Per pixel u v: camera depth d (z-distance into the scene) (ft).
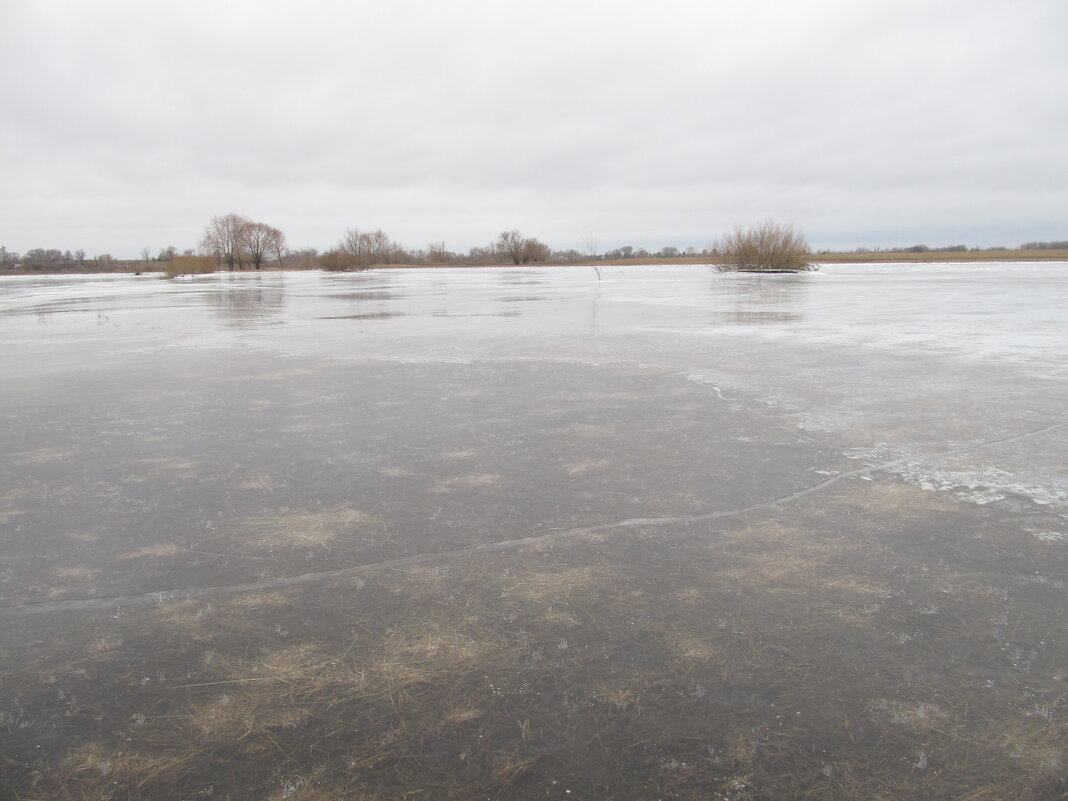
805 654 8.81
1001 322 43.65
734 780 6.86
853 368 27.73
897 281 100.99
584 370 28.14
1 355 34.88
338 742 7.47
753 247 140.87
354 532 12.62
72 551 12.02
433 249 345.92
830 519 12.81
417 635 9.37
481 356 32.22
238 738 7.55
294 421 20.48
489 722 7.72
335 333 42.80
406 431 19.22
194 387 25.70
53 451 17.70
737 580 10.67
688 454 16.76
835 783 6.81
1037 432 18.11
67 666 8.84
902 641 9.05
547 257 320.70
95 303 78.74
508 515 13.28
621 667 8.61
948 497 13.75
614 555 11.55
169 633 9.54
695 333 40.09
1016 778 6.84
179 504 14.06
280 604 10.22
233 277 185.37
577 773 6.98
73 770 7.11
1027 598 10.03
